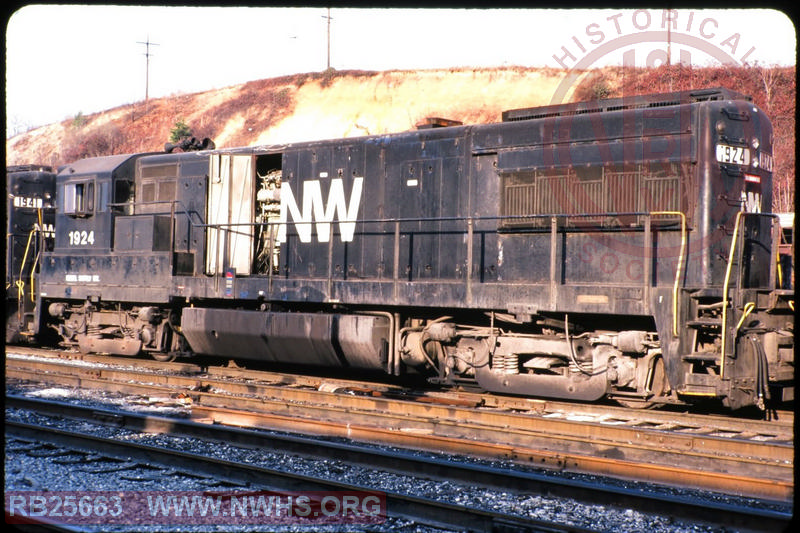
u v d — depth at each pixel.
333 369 13.89
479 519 5.46
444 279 10.85
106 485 6.51
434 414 9.52
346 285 11.46
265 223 12.24
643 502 5.79
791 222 13.72
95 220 14.72
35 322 15.91
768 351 8.95
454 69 49.06
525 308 9.81
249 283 12.48
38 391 11.37
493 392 10.99
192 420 9.32
